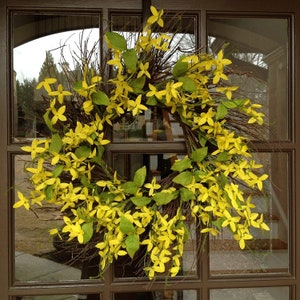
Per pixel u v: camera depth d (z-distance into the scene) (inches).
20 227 53.7
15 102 54.4
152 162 54.5
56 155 45.9
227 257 55.4
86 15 55.3
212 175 47.8
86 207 47.2
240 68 56.5
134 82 47.6
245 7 55.9
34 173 46.2
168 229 45.4
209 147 49.8
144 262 49.7
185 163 47.5
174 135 54.6
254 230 56.1
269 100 56.6
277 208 56.1
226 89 48.5
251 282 55.1
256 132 52.9
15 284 53.4
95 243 50.9
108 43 46.6
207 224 48.1
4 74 53.7
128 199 47.8
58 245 53.7
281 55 56.9
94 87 46.2
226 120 49.5
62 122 48.4
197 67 48.1
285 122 56.7
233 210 51.5
